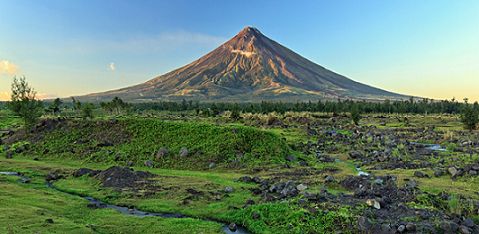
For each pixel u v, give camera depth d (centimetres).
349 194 1675
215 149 3114
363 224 1231
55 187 1967
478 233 1115
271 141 3384
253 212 1485
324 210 1418
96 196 1789
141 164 2836
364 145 4069
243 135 3372
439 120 7775
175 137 3422
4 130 4169
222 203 1669
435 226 1193
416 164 2611
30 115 3644
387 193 1586
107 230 1262
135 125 3725
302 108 14500
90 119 3962
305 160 3206
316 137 4988
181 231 1295
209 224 1395
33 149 3266
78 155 3075
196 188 1953
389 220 1280
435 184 1805
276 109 11788
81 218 1384
